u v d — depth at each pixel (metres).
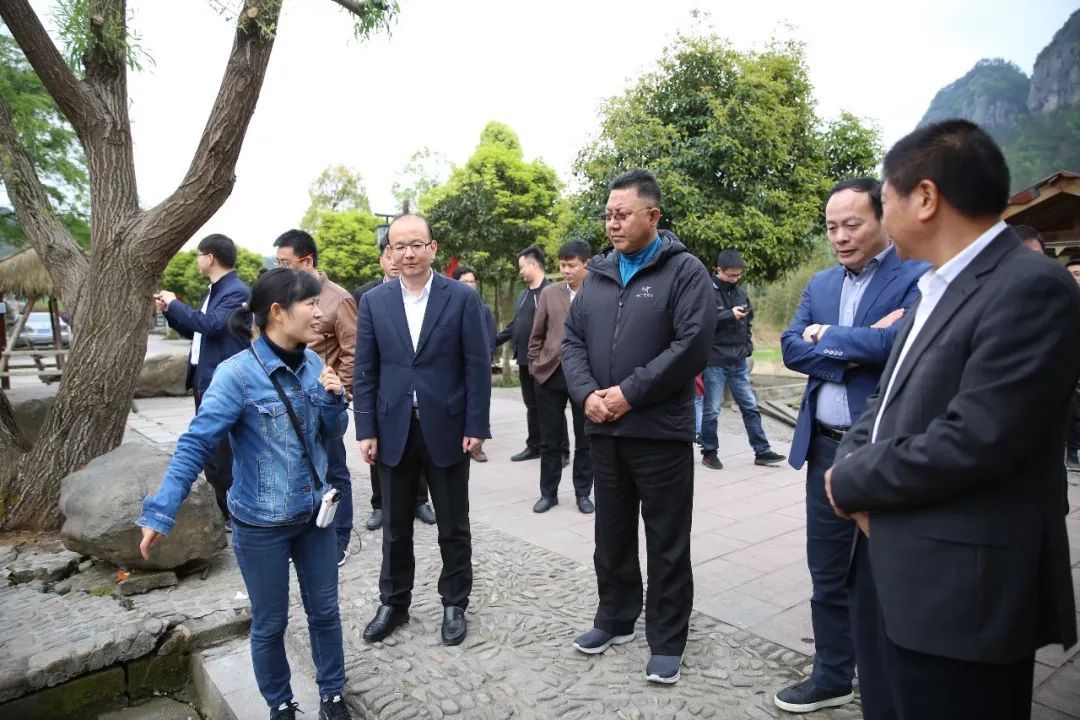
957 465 1.20
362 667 2.64
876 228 2.23
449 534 2.85
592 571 3.53
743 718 2.26
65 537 3.28
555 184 13.69
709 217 8.25
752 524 4.22
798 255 9.07
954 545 1.27
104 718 2.74
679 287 2.42
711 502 4.71
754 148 8.53
